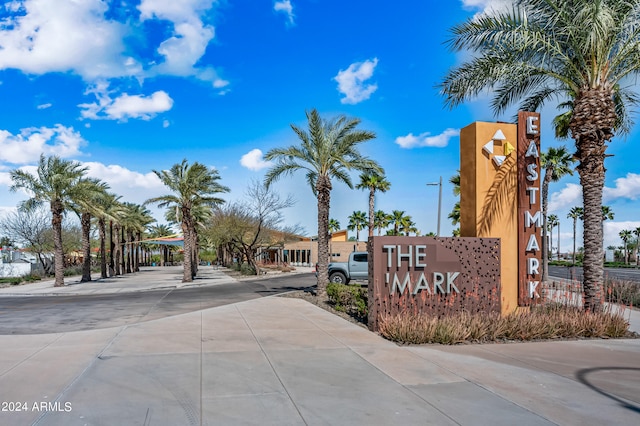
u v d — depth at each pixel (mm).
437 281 10953
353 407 5188
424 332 9016
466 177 12719
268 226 40531
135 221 51688
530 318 10195
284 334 9727
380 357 7695
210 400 5375
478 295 11336
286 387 5918
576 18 10500
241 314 12859
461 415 4961
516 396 5637
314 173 20141
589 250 11414
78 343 8555
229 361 7258
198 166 31141
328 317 12367
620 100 14609
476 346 8852
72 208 29938
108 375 6359
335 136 18359
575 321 10250
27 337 9188
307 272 46625
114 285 28875
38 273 40062
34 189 28281
